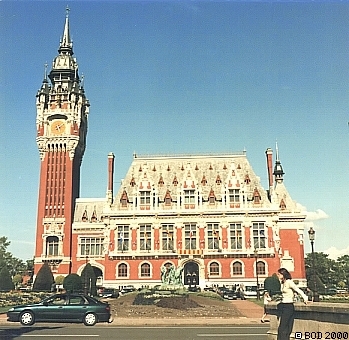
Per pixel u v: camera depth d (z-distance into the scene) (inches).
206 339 916.0
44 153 4042.8
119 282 3484.3
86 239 3831.2
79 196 4279.0
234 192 3644.2
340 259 5329.7
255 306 2097.7
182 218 3597.4
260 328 1159.6
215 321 1349.7
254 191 3639.3
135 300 1923.0
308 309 693.9
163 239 3572.8
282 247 3587.6
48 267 3398.1
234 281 3422.7
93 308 1210.6
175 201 3671.3
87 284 3142.2
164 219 3607.3
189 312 1614.2
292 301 727.1
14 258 5059.1
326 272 5285.4
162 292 2102.6
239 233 3533.5
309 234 1957.4
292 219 3641.7
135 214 3619.6
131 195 3725.4
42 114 4106.8
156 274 3486.7
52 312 1192.2
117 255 3538.4
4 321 1300.4
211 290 3080.7
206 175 3774.6
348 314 623.2
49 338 924.0
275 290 2965.1
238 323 1298.0
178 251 3503.9
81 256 3777.1
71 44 4557.1
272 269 3435.0
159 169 3853.3
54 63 4352.9
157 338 932.0
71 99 4126.5
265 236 3508.9
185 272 3538.4
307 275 3986.2
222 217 3577.8
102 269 3730.3
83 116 4340.6
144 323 1266.0
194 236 3563.0
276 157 4072.3
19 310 1187.3
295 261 3553.2
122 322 1290.6
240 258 3472.0
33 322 1185.4
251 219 3555.6
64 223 3850.9
